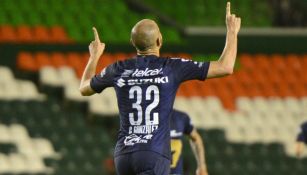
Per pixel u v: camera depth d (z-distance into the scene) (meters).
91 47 16.98
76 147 43.50
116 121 45.88
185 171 42.91
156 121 15.78
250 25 59.91
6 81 46.78
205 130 46.78
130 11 57.19
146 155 15.59
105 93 46.97
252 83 52.06
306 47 55.94
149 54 16.12
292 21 60.69
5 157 41.28
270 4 61.56
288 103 51.28
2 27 51.69
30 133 43.78
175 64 15.93
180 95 49.03
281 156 46.12
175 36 53.91
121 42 52.41
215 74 15.65
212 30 54.31
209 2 60.94
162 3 60.53
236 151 45.97
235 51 15.65
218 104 49.31
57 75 48.09
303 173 45.59
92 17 54.94
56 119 45.19
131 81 16.00
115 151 15.98
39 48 50.34
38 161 41.62
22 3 54.47
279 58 55.06
